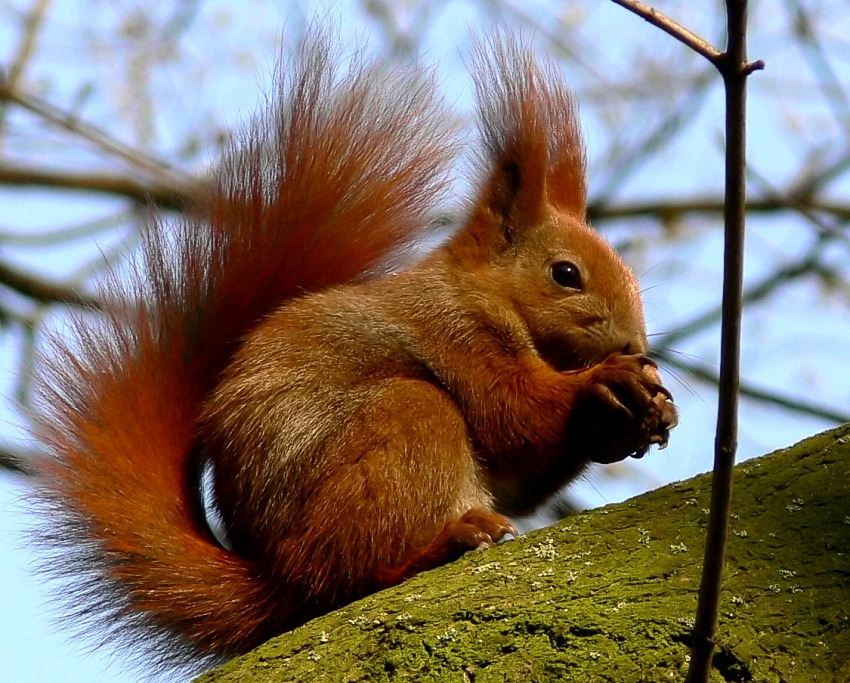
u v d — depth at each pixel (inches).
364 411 321.4
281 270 359.3
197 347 343.3
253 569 312.7
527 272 372.2
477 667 223.5
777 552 235.5
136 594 313.1
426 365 345.4
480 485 344.8
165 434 329.7
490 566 245.3
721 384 197.9
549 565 242.1
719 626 222.4
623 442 339.3
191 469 329.4
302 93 372.5
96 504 318.7
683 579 232.5
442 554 294.4
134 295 349.1
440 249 380.2
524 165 382.9
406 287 357.4
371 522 309.0
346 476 312.3
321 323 338.6
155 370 336.2
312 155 367.2
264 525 312.7
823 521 240.8
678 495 255.6
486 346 352.8
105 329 343.6
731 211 195.8
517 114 390.9
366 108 375.9
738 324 196.7
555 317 365.7
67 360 337.7
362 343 339.0
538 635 225.8
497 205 383.2
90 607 320.2
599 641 222.8
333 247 365.7
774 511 245.1
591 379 339.3
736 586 229.5
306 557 307.3
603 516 254.4
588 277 371.9
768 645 220.1
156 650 320.5
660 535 244.7
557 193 408.5
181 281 351.9
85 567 320.8
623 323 369.7
